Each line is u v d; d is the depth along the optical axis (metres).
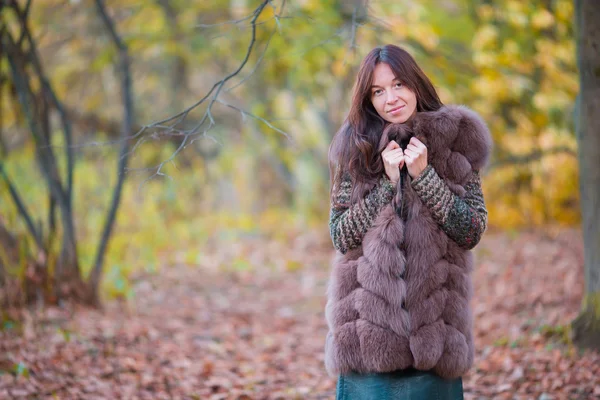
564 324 5.71
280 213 17.22
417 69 3.10
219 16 11.28
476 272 8.78
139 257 10.48
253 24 3.76
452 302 2.93
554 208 11.65
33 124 6.83
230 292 9.18
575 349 5.12
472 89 9.53
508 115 10.54
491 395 4.69
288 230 14.62
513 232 11.02
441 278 2.92
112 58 10.70
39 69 6.86
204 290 9.14
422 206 2.95
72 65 13.24
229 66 13.66
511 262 8.98
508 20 8.91
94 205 10.21
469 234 2.94
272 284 9.84
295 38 8.99
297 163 16.69
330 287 3.08
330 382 5.29
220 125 14.95
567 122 9.70
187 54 11.31
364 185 3.02
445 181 2.98
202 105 14.80
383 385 2.94
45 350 5.40
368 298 2.92
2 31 6.58
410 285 2.90
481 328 6.42
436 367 2.92
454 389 3.05
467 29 11.43
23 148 10.36
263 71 11.39
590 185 5.02
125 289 7.94
